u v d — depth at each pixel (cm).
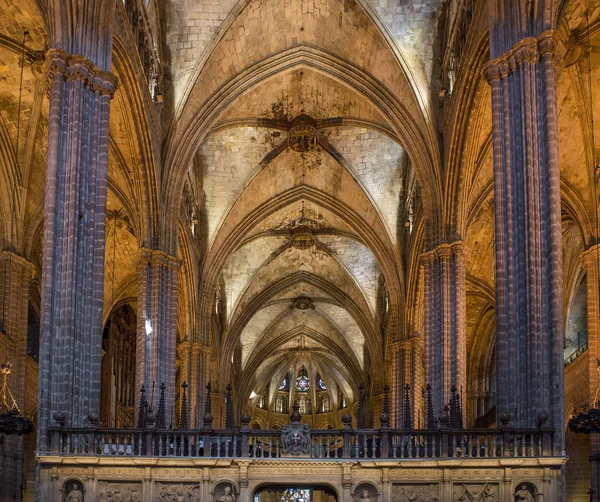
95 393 2519
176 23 3909
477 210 4200
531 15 2705
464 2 3544
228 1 3866
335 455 2398
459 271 3781
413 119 3991
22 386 3688
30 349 4600
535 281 2491
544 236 2523
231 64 4075
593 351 3700
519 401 2459
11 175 3725
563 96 3575
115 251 4931
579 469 4341
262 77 4200
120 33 3134
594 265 3784
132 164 3762
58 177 2595
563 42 2761
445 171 3838
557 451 2339
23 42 3275
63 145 2630
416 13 3872
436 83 3934
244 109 4534
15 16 3170
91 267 2603
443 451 2353
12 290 3719
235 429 2417
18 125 3641
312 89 4538
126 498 2305
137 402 3681
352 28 3981
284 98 4588
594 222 3844
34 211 3844
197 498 2320
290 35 4119
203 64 3947
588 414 2314
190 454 2361
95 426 2398
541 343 2453
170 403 3800
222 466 2325
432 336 3809
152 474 2319
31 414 4041
